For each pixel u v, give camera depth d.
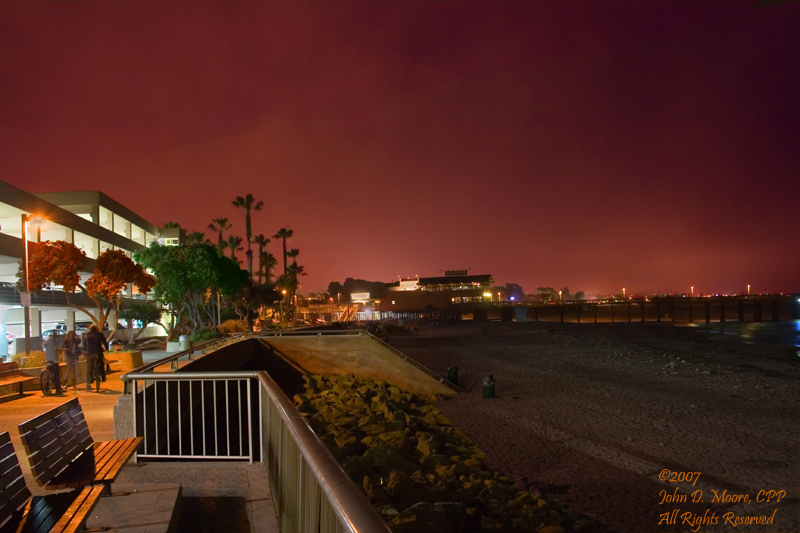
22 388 13.88
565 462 13.23
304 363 27.00
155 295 36.12
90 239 48.28
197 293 36.94
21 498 3.67
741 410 18.55
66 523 3.67
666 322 123.12
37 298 34.75
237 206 68.44
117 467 4.76
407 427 16.17
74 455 4.80
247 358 25.45
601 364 31.39
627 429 16.20
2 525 3.44
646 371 28.06
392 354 25.27
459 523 8.85
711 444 14.49
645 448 14.23
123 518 4.71
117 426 8.13
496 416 18.52
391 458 12.16
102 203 51.72
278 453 5.14
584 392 22.38
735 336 63.09
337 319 125.06
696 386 23.39
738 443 14.55
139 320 46.53
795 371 27.70
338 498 1.83
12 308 34.41
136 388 8.16
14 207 37.06
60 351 18.41
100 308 28.84
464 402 21.39
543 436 15.64
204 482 6.28
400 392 22.03
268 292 59.56
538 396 21.84
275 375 27.17
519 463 13.25
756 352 39.78
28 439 3.97
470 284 183.75
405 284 189.25
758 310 134.50
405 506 9.76
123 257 29.23
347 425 16.39
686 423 16.80
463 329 79.69
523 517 9.80
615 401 20.38
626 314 187.50
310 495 2.95
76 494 4.24
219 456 7.32
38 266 26.58
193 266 34.44
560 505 10.56
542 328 76.75
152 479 6.39
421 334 68.38
